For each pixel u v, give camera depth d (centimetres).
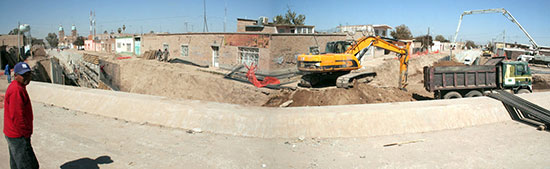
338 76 1572
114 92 845
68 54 4497
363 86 1534
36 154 484
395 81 2931
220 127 609
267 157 485
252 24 2172
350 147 561
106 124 659
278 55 1426
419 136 639
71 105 810
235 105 691
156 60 3002
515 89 1633
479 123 754
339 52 1566
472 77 1581
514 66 1575
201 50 2536
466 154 546
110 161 460
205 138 571
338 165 479
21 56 2914
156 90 2228
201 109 652
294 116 619
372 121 649
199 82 1750
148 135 587
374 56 3562
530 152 566
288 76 1473
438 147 578
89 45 6094
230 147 525
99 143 539
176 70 2228
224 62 2147
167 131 612
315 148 546
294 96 1354
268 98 1366
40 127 630
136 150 508
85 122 674
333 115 638
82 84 3881
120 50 4447
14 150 389
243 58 1761
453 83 1576
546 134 684
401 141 601
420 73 3494
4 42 3041
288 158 490
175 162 461
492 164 507
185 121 640
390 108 697
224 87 1586
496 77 1609
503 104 836
